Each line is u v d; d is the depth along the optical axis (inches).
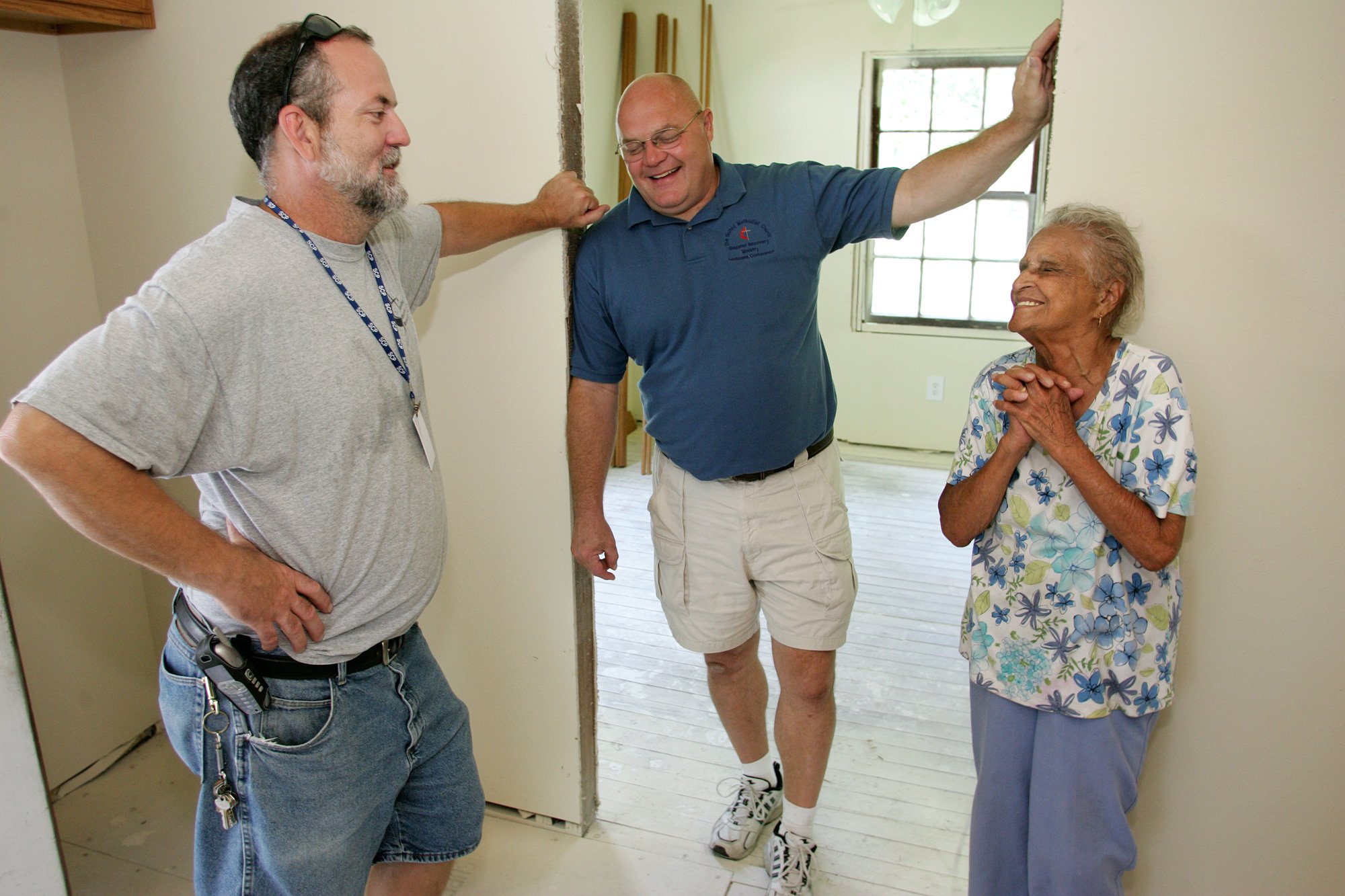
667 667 113.3
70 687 90.0
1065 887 56.3
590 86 181.8
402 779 57.0
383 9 69.8
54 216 84.0
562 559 76.9
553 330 72.2
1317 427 56.6
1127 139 55.6
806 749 72.5
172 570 44.5
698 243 65.6
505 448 76.2
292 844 51.3
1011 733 57.3
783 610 71.2
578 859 79.4
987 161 60.1
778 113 193.6
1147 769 65.5
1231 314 56.4
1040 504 54.5
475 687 83.0
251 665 49.7
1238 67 52.9
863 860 78.4
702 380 66.7
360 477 50.9
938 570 141.1
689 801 87.2
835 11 185.5
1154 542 50.2
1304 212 53.8
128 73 79.5
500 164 70.4
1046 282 50.2
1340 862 62.6
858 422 205.5
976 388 58.2
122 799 89.0
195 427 45.0
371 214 50.8
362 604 52.2
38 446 40.1
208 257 45.6
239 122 48.7
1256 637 60.9
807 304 67.3
